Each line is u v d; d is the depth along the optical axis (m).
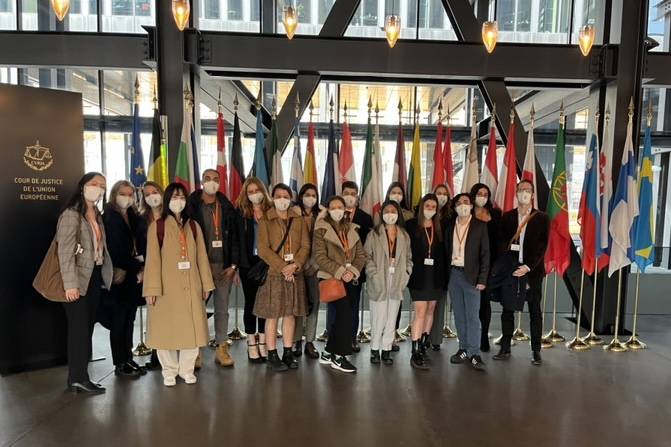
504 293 3.78
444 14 6.18
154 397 3.04
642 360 3.93
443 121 6.89
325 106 7.00
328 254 3.44
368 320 5.44
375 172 4.63
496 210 4.02
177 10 2.81
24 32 4.28
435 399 3.06
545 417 2.82
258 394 3.10
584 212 4.38
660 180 7.03
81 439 2.50
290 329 3.59
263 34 4.40
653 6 6.20
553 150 7.05
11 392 3.10
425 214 3.63
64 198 3.58
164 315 3.13
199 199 3.59
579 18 5.82
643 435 2.62
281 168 4.66
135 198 3.60
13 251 3.38
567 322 5.39
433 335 4.06
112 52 4.32
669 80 4.63
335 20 4.55
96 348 4.16
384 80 4.75
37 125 3.43
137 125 4.35
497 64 4.52
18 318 3.43
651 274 6.14
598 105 4.72
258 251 3.43
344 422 2.72
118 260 3.30
